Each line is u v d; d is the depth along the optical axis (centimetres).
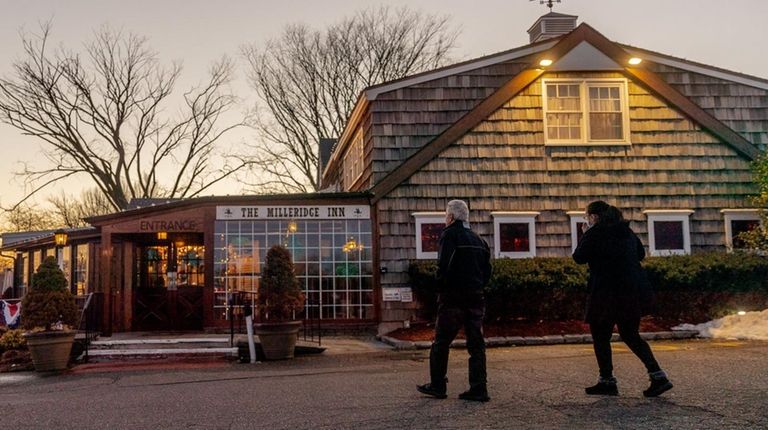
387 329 1497
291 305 1146
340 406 631
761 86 1644
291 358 1130
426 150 1545
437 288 659
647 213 1577
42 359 1083
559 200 1566
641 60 1611
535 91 1593
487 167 1559
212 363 1100
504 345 1235
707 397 616
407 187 1541
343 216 1528
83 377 987
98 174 3428
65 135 3344
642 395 637
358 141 1856
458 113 1573
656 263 1421
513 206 1554
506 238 1548
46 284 1130
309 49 3638
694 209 1591
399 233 1527
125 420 607
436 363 654
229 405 662
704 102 1628
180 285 1638
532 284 1381
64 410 671
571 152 1584
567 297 1407
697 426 508
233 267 1496
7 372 1108
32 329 1112
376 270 1517
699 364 830
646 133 1605
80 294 1747
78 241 1780
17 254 2341
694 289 1428
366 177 1667
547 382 733
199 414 621
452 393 685
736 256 1458
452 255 643
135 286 1628
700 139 1614
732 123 1628
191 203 1507
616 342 1204
